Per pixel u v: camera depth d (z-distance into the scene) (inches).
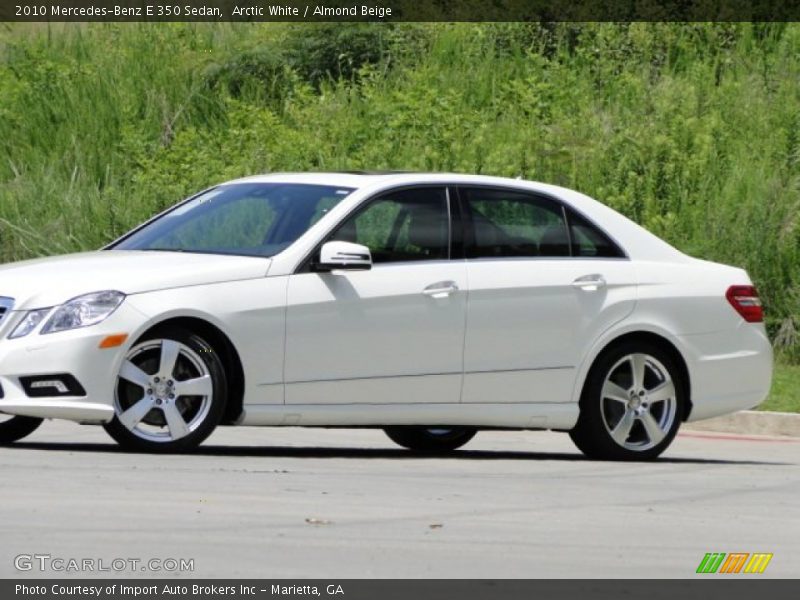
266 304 776.3
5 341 747.4
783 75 1809.8
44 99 1882.4
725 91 1763.0
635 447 863.7
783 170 1609.3
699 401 879.7
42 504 583.5
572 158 1643.7
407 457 853.8
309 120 1787.6
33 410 741.9
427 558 504.7
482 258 831.7
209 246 820.6
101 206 1641.2
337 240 802.2
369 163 1681.8
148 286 759.7
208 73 1926.7
